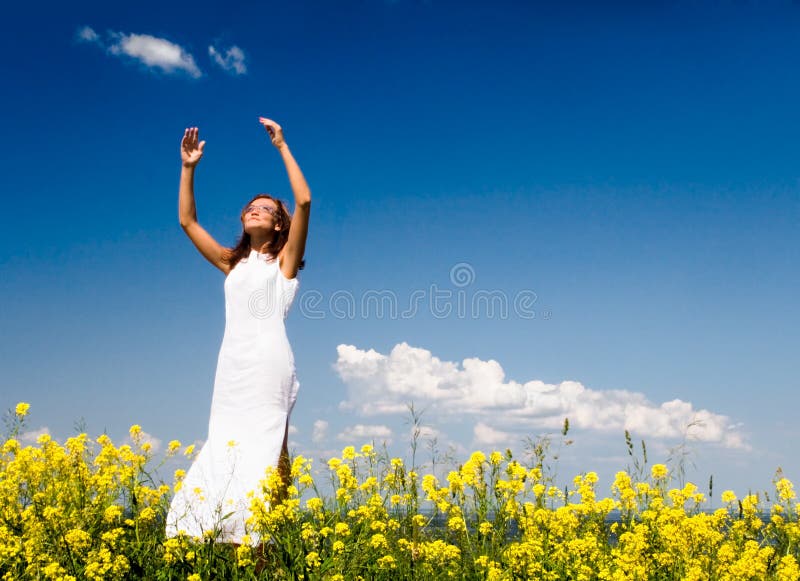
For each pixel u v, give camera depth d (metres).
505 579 3.96
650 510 5.24
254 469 4.48
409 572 4.06
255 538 4.16
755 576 4.17
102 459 4.85
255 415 4.61
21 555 3.87
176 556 3.89
